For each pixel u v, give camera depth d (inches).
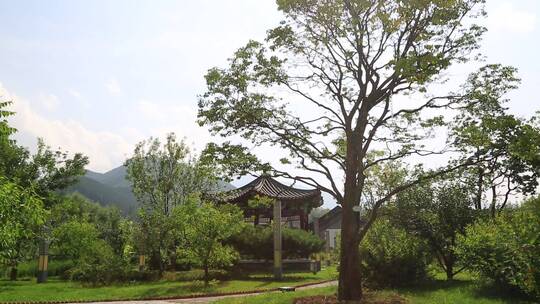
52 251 1349.7
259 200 780.6
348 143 636.1
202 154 639.8
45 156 1347.2
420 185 864.3
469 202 871.7
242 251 1219.2
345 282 616.4
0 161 1263.5
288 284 974.4
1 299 815.7
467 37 606.2
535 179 602.5
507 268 584.1
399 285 748.0
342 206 633.6
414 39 598.5
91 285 1024.9
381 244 764.0
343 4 575.8
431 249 841.5
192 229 986.1
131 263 1234.6
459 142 608.7
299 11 595.5
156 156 1369.3
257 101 635.5
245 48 627.2
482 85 613.0
